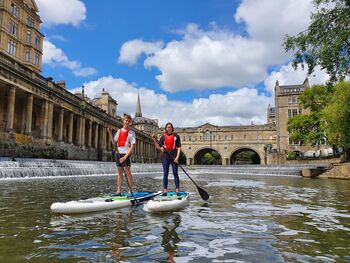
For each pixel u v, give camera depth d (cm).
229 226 500
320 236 437
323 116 3522
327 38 1255
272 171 3803
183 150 9862
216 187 1380
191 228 483
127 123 793
